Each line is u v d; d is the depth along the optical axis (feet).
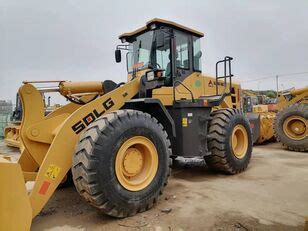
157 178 10.07
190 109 13.53
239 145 15.75
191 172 15.67
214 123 14.49
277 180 13.55
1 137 52.01
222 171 14.99
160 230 8.30
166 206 10.17
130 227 8.55
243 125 15.71
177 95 15.02
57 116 10.88
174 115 13.67
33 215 8.25
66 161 9.16
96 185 8.48
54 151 8.90
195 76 16.63
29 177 10.49
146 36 15.34
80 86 11.98
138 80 11.97
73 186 13.01
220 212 9.50
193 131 13.51
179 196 11.29
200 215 9.29
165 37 14.82
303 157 20.04
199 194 11.51
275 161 18.47
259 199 10.75
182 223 8.72
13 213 7.07
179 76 15.57
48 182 8.66
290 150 23.45
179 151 13.44
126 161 9.45
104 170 8.64
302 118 22.50
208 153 14.17
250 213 9.36
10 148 32.68
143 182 9.76
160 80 13.14
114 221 9.00
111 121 9.12
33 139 10.33
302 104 23.17
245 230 8.15
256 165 17.20
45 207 10.38
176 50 15.53
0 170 6.88
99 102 10.39
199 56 17.35
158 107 12.06
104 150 8.71
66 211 9.98
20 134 10.32
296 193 11.44
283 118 23.54
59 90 11.86
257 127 21.56
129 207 9.14
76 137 9.46
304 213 9.32
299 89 25.57
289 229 8.16
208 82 17.81
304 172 15.19
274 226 8.36
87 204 10.64
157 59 14.84
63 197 11.50
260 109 31.76
